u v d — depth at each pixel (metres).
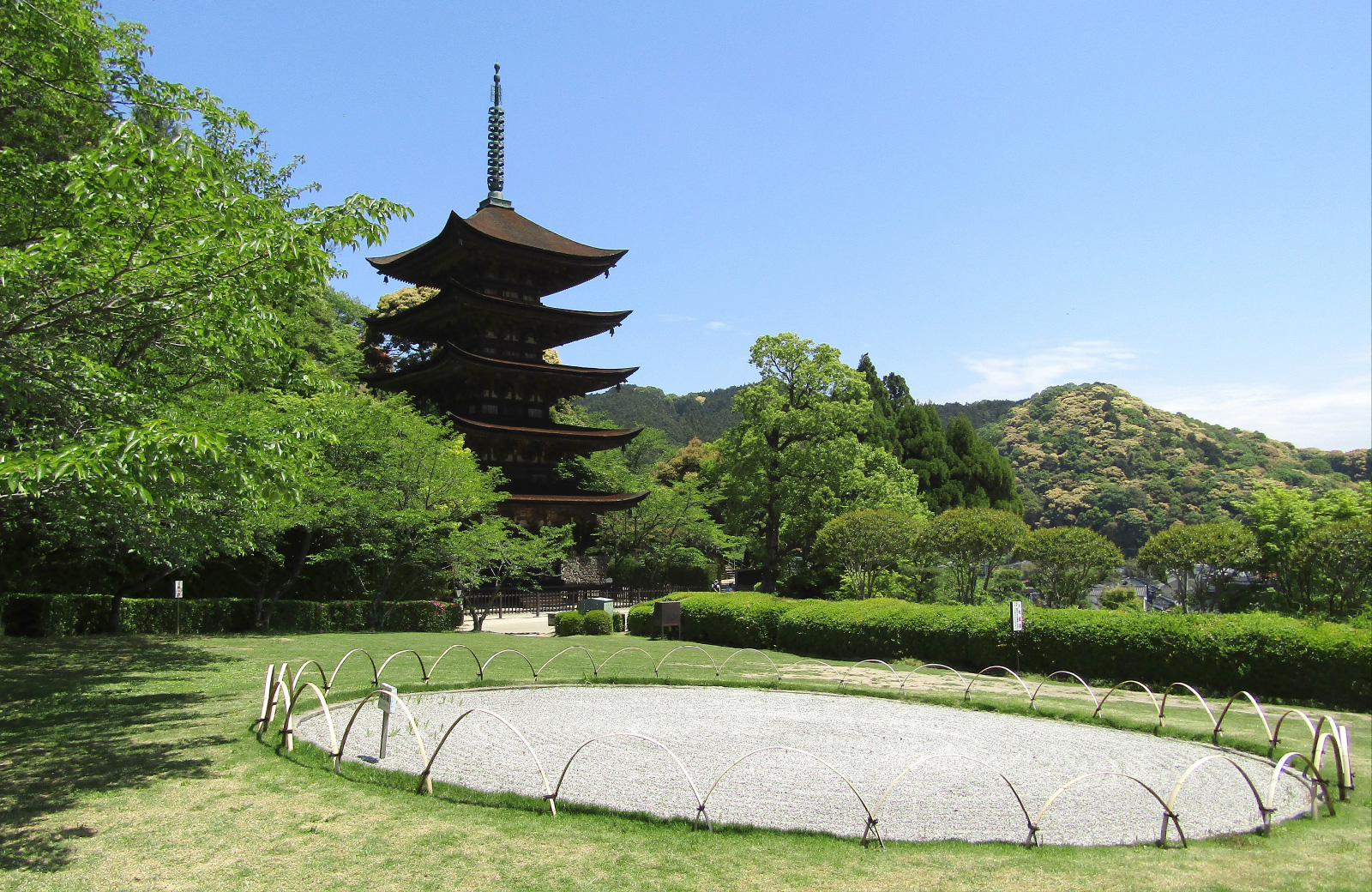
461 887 6.55
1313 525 29.55
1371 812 9.06
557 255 48.69
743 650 24.47
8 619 23.86
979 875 7.04
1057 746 12.28
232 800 8.51
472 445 47.16
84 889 6.32
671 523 49.38
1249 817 8.97
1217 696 16.80
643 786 9.69
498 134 56.22
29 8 10.66
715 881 6.81
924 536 32.16
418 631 30.73
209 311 9.79
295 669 18.05
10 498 11.69
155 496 9.40
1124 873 7.10
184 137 8.74
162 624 26.61
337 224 10.19
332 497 27.28
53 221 9.93
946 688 17.66
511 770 10.17
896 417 65.12
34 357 9.12
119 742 10.84
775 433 51.84
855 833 8.20
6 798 8.46
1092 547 29.92
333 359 46.84
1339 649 15.54
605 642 26.78
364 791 8.89
